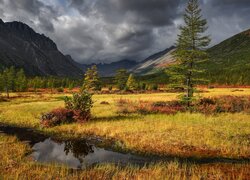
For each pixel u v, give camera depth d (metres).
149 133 18.28
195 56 29.48
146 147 15.62
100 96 60.34
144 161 13.56
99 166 12.33
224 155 14.05
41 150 15.96
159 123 21.38
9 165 12.12
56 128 21.80
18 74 105.06
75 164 13.26
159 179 10.44
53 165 12.84
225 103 30.86
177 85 29.75
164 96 53.03
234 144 15.46
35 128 22.67
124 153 15.05
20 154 14.43
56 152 15.55
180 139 16.73
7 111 32.00
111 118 24.84
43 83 123.06
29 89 112.00
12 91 96.69
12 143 16.84
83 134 19.61
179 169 11.84
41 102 44.97
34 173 11.15
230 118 23.91
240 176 10.47
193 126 20.25
